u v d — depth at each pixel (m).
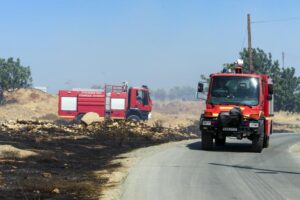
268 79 27.39
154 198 12.82
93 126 39.12
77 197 13.01
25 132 33.25
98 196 13.13
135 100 57.50
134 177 16.30
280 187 14.70
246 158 22.59
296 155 24.91
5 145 22.98
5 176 15.91
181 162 20.42
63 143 28.67
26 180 15.26
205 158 22.14
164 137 37.00
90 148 27.17
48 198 12.78
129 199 12.68
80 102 57.88
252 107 25.30
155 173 17.23
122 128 37.88
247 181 15.77
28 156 21.20
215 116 25.30
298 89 101.50
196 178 16.22
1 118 74.94
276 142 34.47
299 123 84.56
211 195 13.29
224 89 25.86
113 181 15.64
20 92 110.38
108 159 22.38
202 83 26.12
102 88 60.06
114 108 57.72
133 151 25.92
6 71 103.56
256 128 24.89
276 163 20.88
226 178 16.33
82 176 16.70
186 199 12.72
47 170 17.81
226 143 31.50
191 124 63.66
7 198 12.52
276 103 99.31
